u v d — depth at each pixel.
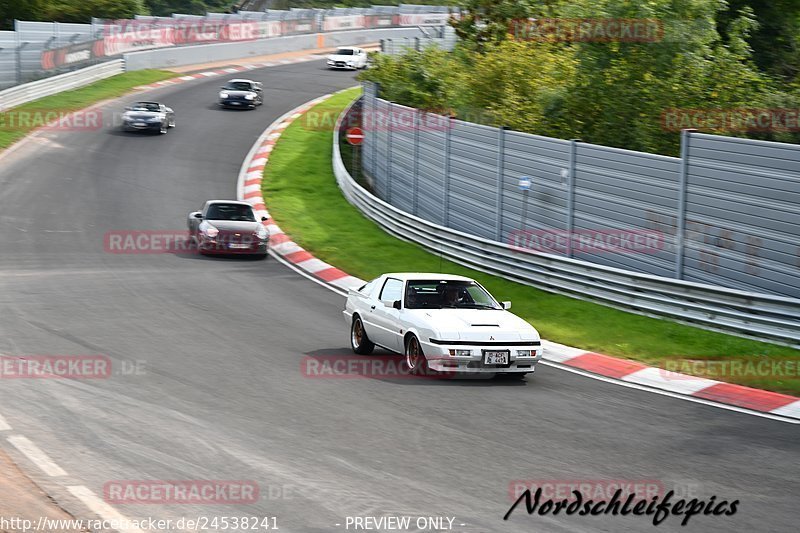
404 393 27.75
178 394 26.55
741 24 65.00
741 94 60.97
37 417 23.38
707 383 30.83
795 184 37.88
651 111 59.88
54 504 17.14
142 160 89.38
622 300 43.50
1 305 41.34
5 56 108.25
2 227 64.75
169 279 50.97
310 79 141.12
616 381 31.06
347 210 74.88
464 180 60.44
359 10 189.00
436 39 127.25
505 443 22.45
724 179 41.03
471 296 32.66
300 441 22.03
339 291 49.62
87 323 38.09
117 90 119.75
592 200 48.75
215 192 80.31
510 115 64.88
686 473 20.55
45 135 95.12
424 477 19.48
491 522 17.02
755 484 19.91
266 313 42.44
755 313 37.75
